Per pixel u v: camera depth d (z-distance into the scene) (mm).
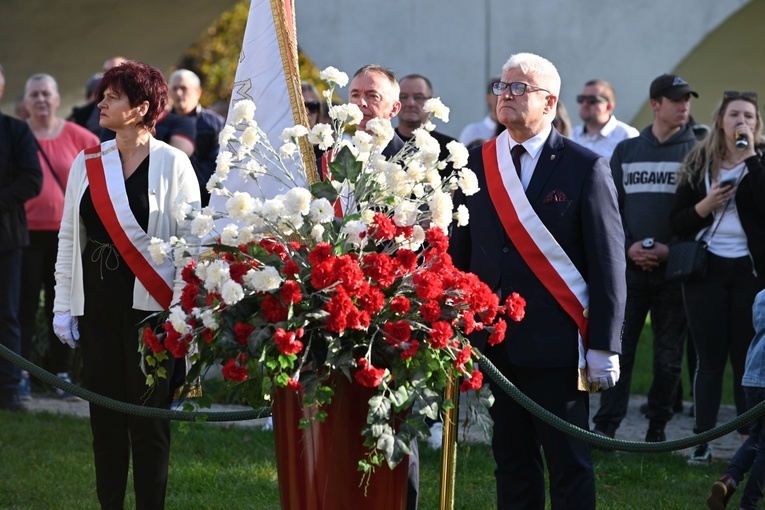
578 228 5848
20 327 11031
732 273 8547
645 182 9453
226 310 4785
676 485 8141
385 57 14664
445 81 14469
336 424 4855
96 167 6195
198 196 6309
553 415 5750
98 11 17859
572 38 14023
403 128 9008
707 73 15711
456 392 5445
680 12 13695
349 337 4789
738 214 8555
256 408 5129
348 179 4961
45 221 11227
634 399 11742
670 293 9148
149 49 19312
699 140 9508
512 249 5934
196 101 11156
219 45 27328
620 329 5727
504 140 6047
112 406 6035
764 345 6730
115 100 6148
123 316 6168
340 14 14750
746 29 14227
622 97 13914
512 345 5867
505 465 6102
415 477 6113
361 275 4664
